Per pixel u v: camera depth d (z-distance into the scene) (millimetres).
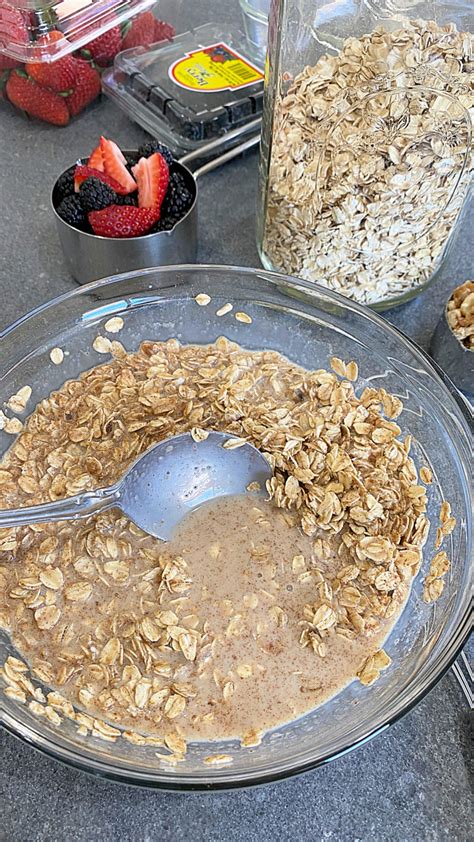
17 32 678
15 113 783
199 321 610
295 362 602
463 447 527
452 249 655
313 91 579
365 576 517
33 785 473
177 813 469
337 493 539
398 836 465
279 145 594
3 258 678
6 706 452
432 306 666
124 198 639
